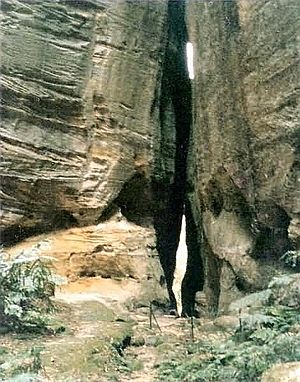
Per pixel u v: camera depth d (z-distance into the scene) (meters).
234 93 10.00
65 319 7.83
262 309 6.39
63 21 11.27
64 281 7.60
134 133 11.91
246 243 9.69
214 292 10.94
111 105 11.59
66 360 5.61
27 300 7.07
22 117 10.57
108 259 10.77
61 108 11.06
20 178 10.40
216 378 5.02
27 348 5.86
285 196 8.56
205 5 11.19
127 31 12.03
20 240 10.66
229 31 10.23
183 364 5.60
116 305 9.55
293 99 8.45
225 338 6.52
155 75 12.44
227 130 10.21
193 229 13.52
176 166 13.55
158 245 13.43
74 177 11.02
